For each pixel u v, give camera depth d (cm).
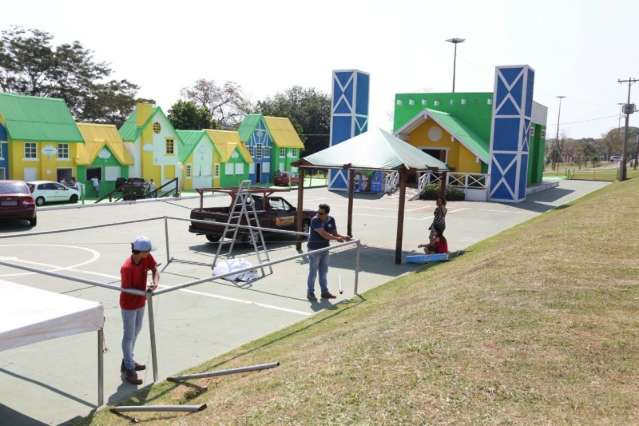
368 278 1236
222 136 4828
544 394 441
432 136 3916
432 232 1462
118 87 6425
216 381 628
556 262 914
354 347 604
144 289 662
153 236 1803
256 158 5312
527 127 3350
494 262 1010
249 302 1015
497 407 426
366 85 4003
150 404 584
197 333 834
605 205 1762
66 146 3478
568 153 13712
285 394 500
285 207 1812
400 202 1398
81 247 1570
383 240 1784
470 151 3747
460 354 533
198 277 1213
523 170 3347
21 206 1969
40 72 5816
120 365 704
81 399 602
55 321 530
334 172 3966
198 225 1597
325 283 1053
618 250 977
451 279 991
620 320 602
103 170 3747
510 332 584
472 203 3158
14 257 1405
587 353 516
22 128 3222
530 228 1736
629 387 446
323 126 8438
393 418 425
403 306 845
